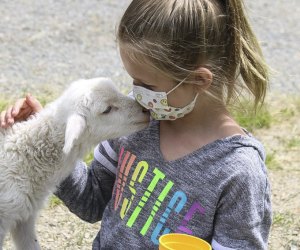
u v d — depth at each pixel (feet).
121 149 12.46
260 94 11.93
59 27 43.11
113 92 15.23
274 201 21.42
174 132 11.69
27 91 31.35
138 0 11.07
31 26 42.83
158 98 11.05
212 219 11.09
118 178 12.32
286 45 43.57
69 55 38.63
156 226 11.41
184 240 10.12
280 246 18.70
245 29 11.57
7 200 15.17
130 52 10.89
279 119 28.68
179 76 10.73
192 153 11.28
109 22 44.86
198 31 10.71
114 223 12.14
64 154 15.40
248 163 10.80
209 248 9.82
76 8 47.29
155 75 10.84
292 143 26.11
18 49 38.73
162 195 11.39
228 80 11.33
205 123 11.40
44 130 15.31
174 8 10.72
